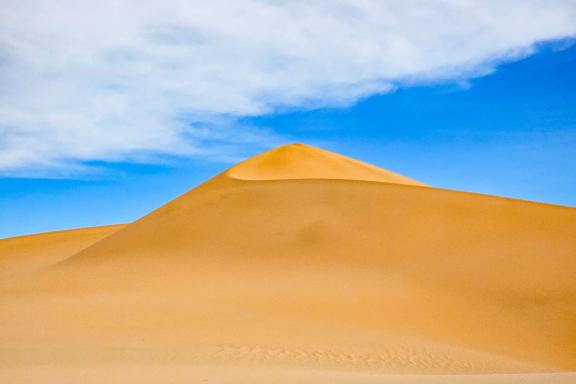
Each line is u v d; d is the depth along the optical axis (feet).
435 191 116.26
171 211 128.26
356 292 77.87
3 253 220.23
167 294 77.56
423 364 52.29
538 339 68.13
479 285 81.76
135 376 35.45
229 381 33.45
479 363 55.16
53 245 228.63
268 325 63.93
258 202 120.16
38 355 45.16
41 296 78.84
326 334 61.57
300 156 173.58
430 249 93.97
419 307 74.54
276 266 91.45
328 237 100.99
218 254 99.86
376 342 59.62
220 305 71.41
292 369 42.93
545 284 80.64
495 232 97.71
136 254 106.11
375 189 118.73
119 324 62.49
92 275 91.81
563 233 95.66
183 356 47.09
